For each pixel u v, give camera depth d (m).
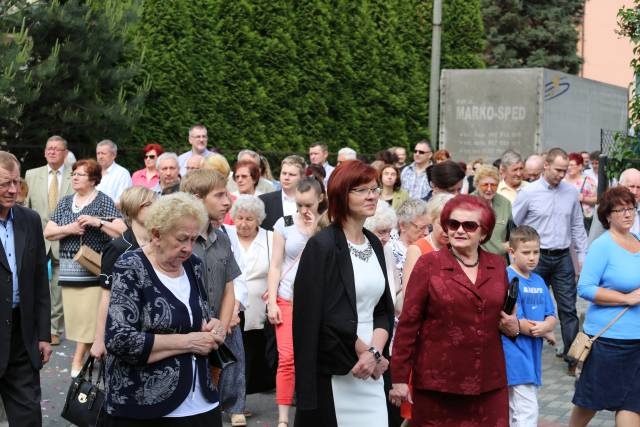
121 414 5.94
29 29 16.92
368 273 6.73
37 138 17.28
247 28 22.11
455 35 30.52
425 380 6.83
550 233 12.68
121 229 11.48
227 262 8.06
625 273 8.34
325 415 6.65
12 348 7.89
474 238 6.79
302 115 23.83
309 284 6.57
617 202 8.37
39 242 8.09
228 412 9.61
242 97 22.09
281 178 11.96
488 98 26.66
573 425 8.66
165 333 5.95
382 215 8.65
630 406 8.30
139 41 19.45
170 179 13.30
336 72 24.73
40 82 16.45
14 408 7.86
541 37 47.91
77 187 11.65
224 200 7.99
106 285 8.06
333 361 6.63
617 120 31.47
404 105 27.17
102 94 18.17
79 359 11.53
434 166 10.41
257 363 10.67
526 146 26.33
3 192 7.69
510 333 6.93
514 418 8.15
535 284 8.44
